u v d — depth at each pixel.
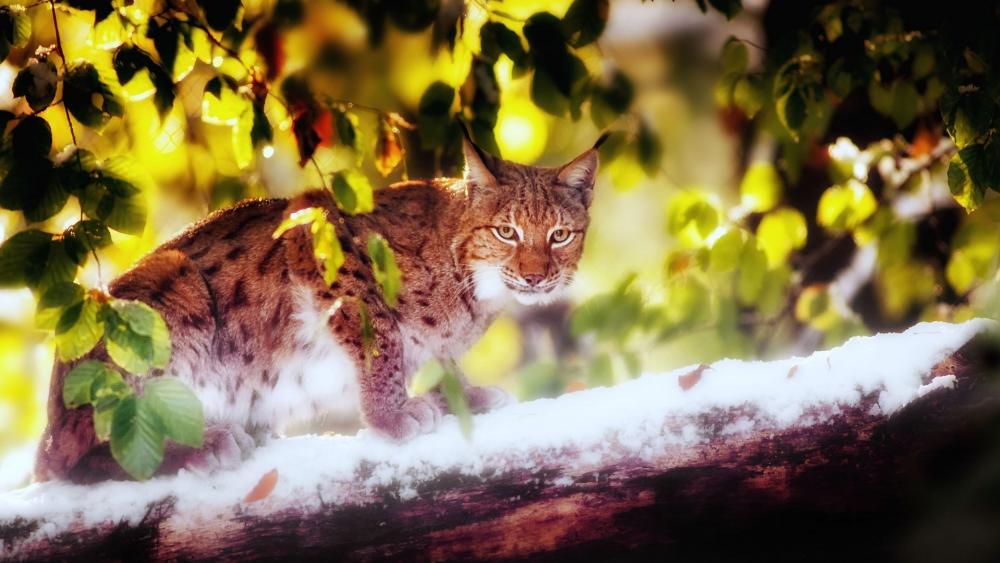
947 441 7.63
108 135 11.66
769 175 12.30
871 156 12.80
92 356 8.59
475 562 7.80
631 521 7.78
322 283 9.58
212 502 7.54
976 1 9.70
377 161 10.09
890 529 7.87
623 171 12.02
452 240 10.32
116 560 7.43
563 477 7.68
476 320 10.75
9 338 10.70
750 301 11.93
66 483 8.09
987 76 9.25
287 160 12.70
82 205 7.71
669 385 7.88
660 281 12.45
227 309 9.49
